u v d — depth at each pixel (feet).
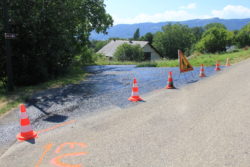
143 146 13.85
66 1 46.78
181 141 14.33
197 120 17.79
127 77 42.73
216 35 124.26
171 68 57.11
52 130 16.80
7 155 13.37
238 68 45.52
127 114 19.90
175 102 23.16
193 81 34.53
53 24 40.24
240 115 18.45
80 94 28.30
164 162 12.01
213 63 56.75
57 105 23.34
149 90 29.53
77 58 82.58
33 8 38.40
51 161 12.53
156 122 17.72
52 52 41.24
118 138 15.08
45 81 39.32
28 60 36.17
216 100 23.12
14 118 19.81
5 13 28.81
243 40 142.51
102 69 64.90
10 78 30.40
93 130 16.56
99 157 12.75
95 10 79.10
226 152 12.80
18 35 35.32
